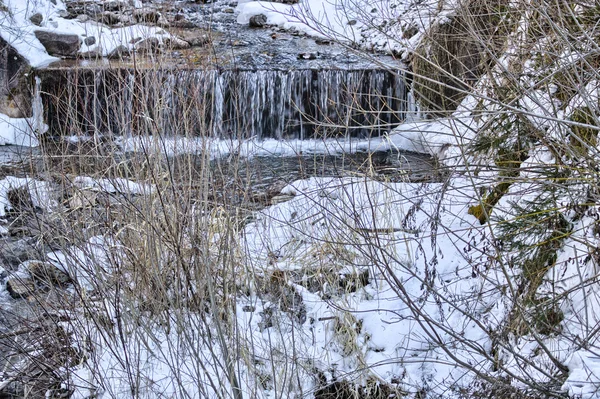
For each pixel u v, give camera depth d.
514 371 4.54
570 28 5.12
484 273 5.45
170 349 4.86
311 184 7.08
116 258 5.46
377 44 13.05
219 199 5.68
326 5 14.68
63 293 5.49
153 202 5.18
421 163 7.59
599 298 4.53
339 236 5.66
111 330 5.24
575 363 4.25
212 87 5.97
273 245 6.17
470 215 6.32
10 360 5.20
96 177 5.69
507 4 5.93
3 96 11.48
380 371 5.07
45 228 6.02
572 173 4.89
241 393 4.51
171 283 5.23
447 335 5.26
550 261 5.05
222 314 5.18
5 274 6.32
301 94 11.73
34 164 6.65
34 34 11.92
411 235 6.21
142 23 6.38
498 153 6.02
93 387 4.86
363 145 10.83
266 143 11.23
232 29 14.79
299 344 5.18
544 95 5.69
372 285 5.87
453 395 4.72
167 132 5.55
